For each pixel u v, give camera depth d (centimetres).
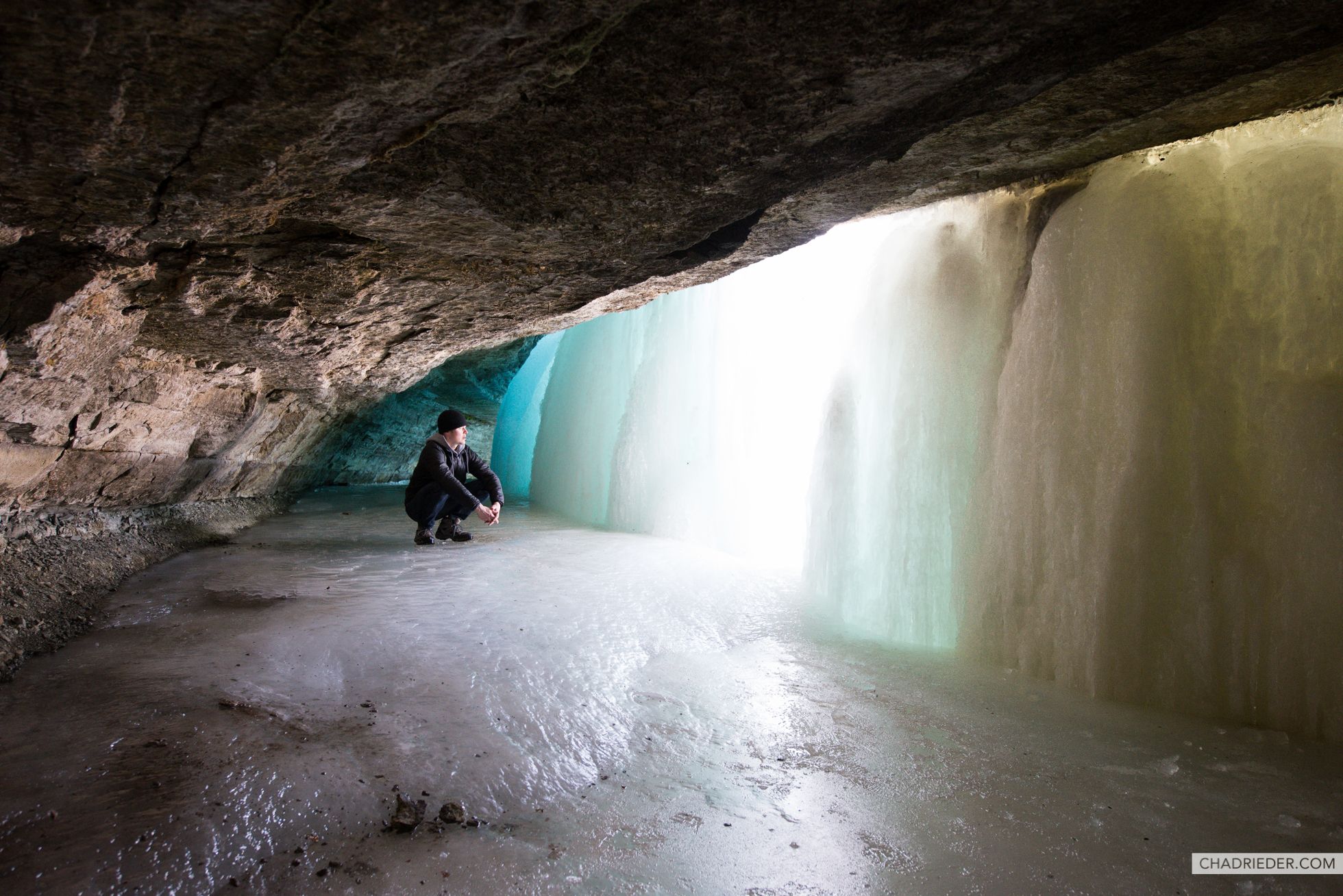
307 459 771
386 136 212
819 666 326
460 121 210
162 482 497
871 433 418
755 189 270
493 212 275
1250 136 294
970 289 375
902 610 378
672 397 680
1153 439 290
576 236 304
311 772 206
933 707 280
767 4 173
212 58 167
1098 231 313
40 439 340
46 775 196
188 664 282
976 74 206
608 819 196
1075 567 309
